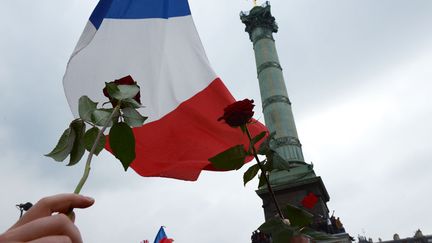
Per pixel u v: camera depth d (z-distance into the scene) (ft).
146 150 14.53
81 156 5.32
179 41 15.93
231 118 8.15
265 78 134.82
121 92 5.82
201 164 14.20
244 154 7.75
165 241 16.47
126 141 5.67
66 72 13.83
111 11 15.58
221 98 15.08
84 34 14.79
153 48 15.48
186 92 15.17
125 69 14.79
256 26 150.82
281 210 7.70
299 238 7.08
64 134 5.29
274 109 126.11
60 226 3.69
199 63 15.72
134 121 5.73
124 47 15.14
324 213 102.53
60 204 4.18
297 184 106.42
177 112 14.87
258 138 8.01
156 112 14.82
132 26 15.64
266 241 88.33
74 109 13.43
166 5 16.29
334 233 91.30
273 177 111.55
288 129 121.60
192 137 14.61
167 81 15.17
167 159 14.52
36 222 3.59
